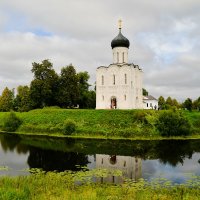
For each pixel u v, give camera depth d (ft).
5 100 349.20
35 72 267.59
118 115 212.43
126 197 67.26
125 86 246.47
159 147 155.33
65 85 273.54
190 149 149.89
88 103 309.01
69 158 127.65
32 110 249.34
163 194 70.59
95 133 191.83
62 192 69.26
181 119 189.88
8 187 69.41
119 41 256.32
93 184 80.59
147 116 199.62
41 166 112.06
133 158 129.08
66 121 197.88
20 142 171.01
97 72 255.29
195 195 69.87
